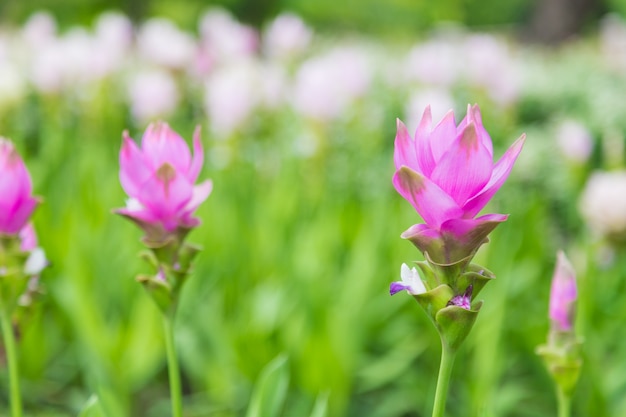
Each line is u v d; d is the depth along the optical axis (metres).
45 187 6.37
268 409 2.66
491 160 1.61
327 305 4.44
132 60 10.26
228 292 5.32
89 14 22.36
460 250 1.67
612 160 6.91
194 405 4.93
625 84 10.08
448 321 1.68
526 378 5.25
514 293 5.34
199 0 23.44
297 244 5.47
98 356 4.54
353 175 7.52
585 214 5.39
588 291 4.80
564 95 9.63
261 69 7.88
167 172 2.00
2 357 3.34
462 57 10.17
